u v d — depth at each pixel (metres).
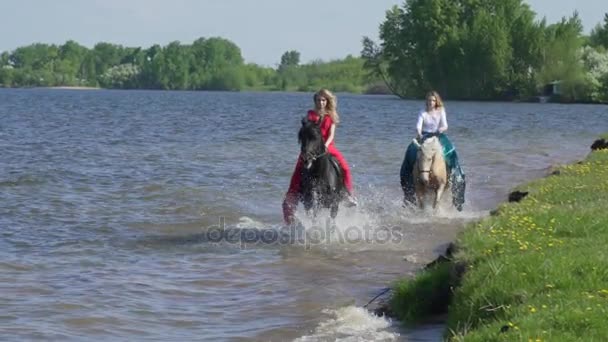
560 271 9.03
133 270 13.22
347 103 101.50
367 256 14.15
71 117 62.97
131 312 10.88
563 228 11.52
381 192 22.03
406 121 57.94
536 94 110.50
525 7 115.00
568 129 50.62
